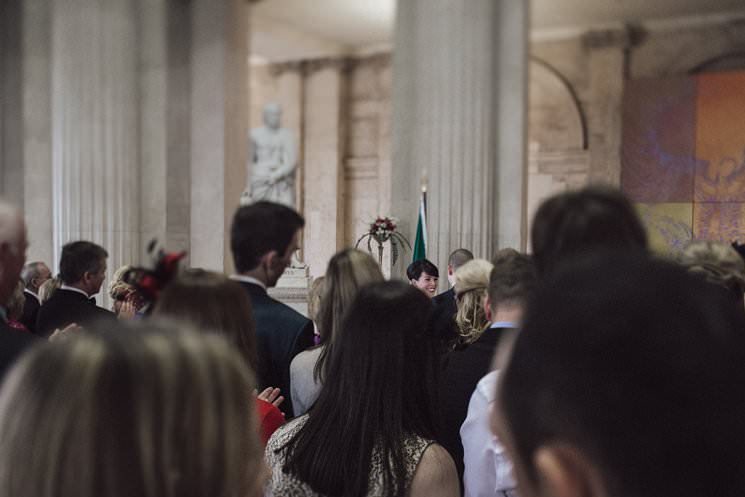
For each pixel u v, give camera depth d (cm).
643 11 1727
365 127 2067
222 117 1475
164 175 1401
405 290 232
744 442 56
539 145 1877
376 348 225
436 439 232
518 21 1114
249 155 1556
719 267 285
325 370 307
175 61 1495
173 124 1493
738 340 58
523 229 1105
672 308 58
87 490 92
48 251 1452
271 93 2127
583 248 188
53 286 602
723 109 1708
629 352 57
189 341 103
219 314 259
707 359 56
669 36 1772
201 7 1495
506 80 1115
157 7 1405
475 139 1095
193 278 266
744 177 1689
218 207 1467
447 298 520
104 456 93
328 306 321
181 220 1484
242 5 1525
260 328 350
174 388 97
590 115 1830
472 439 230
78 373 95
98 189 1297
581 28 1836
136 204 1338
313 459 222
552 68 1861
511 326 275
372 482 217
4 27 1532
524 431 61
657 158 1761
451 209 1096
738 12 1709
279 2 1733
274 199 1533
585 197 197
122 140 1319
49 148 1455
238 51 1512
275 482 228
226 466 100
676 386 56
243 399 105
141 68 1398
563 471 59
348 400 225
